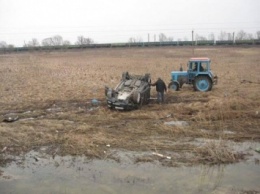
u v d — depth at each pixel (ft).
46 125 48.73
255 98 66.08
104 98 69.10
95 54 232.53
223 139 42.68
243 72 117.60
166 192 29.43
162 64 154.81
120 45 283.79
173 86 78.59
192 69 78.28
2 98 69.21
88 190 30.01
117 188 30.30
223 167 34.60
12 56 223.30
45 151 39.29
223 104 57.93
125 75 65.00
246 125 48.29
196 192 29.40
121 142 41.65
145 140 42.45
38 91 77.61
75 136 43.39
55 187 30.68
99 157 37.32
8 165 35.70
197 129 46.68
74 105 63.26
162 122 50.57
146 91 62.23
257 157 37.11
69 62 175.42
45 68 139.03
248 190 29.73
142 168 34.47
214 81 81.51
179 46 272.31
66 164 35.78
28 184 31.35
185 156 37.40
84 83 90.07
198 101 65.46
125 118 52.95
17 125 48.62
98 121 51.21
